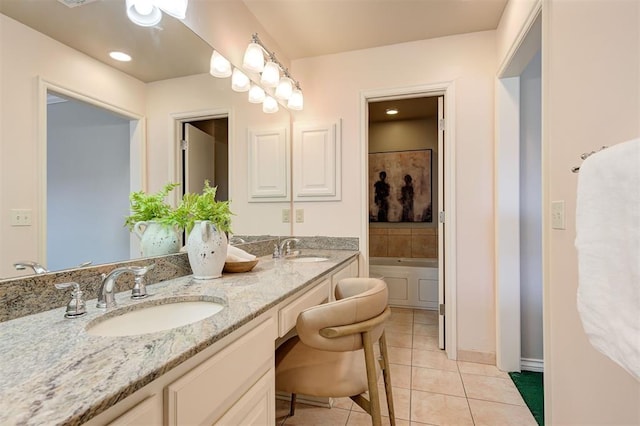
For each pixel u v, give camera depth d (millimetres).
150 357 613
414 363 2285
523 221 2207
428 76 2381
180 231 1470
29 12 948
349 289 1488
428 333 2863
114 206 1211
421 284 3648
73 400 465
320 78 2623
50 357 613
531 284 2209
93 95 1149
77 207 1067
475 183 2283
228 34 1900
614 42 935
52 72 1011
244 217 2154
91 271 1058
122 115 1270
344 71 2570
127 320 956
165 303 1057
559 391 1279
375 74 2498
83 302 900
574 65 1148
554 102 1288
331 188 2564
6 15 887
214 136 1843
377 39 2383
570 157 1179
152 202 1393
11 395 478
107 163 1192
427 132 4195
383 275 3752
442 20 2146
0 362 591
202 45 1700
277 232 2490
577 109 1132
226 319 845
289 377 1223
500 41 2121
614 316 751
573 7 1151
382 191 4316
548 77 1330
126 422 529
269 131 2375
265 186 2346
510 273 2162
